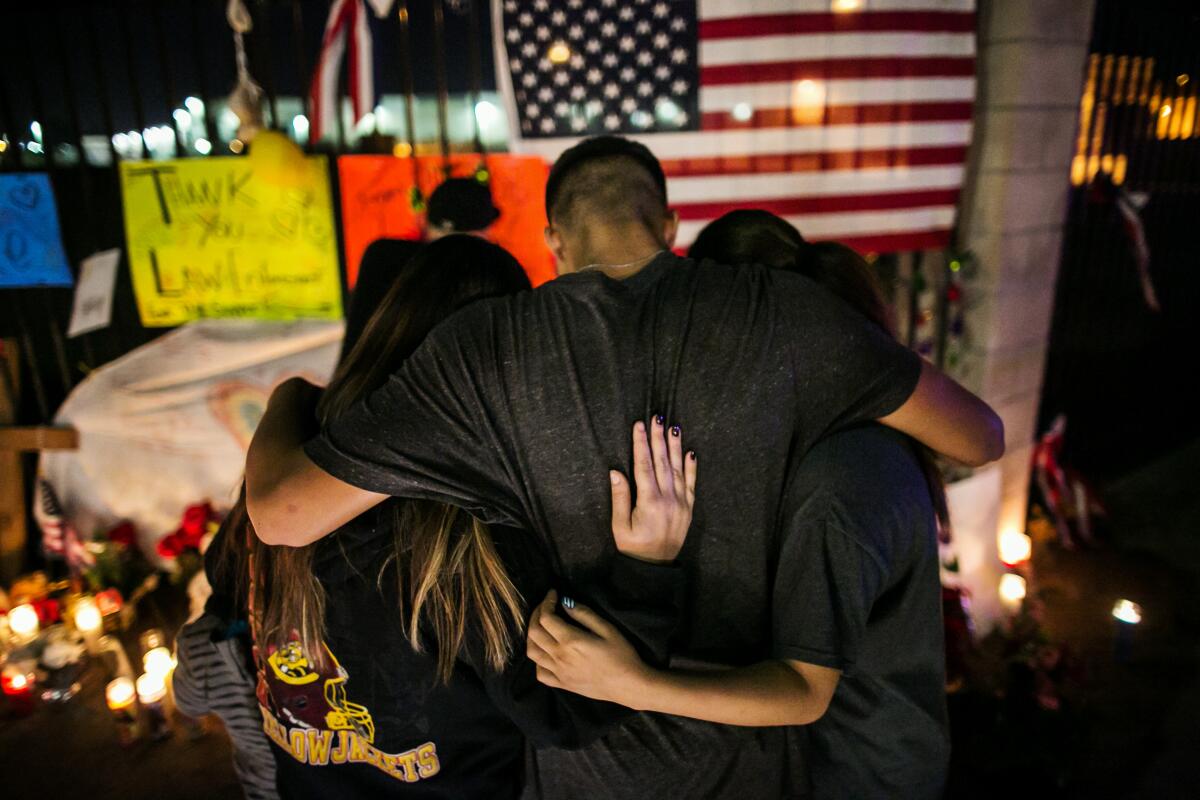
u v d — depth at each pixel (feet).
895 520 4.54
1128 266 16.06
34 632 11.66
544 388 4.06
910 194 11.41
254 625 4.65
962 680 10.68
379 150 11.35
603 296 4.13
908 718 5.35
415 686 4.45
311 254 11.87
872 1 10.52
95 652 11.71
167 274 12.11
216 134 11.84
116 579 12.52
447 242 4.94
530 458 4.14
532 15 10.35
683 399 4.07
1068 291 15.14
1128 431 18.10
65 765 10.37
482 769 4.79
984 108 11.50
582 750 4.73
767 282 4.23
